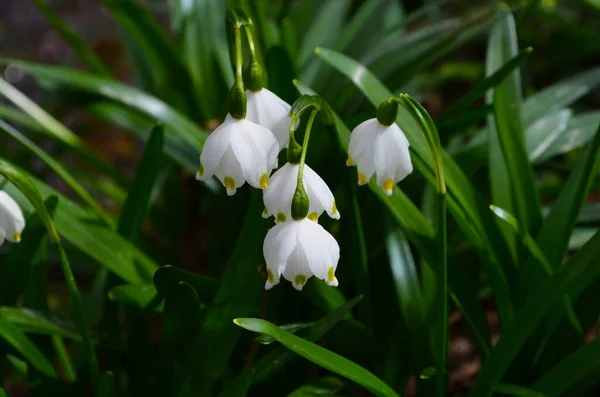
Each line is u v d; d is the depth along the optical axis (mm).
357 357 628
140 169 647
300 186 533
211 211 771
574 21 1153
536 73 1188
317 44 884
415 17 864
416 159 623
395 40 783
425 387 632
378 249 655
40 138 804
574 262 565
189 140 709
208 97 887
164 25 1505
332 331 616
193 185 910
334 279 537
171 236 875
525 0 783
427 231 619
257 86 549
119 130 1288
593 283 604
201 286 606
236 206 704
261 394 635
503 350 577
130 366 626
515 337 574
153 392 617
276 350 585
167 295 598
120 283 643
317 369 643
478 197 633
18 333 601
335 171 654
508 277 637
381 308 654
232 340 598
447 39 710
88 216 644
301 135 620
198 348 601
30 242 625
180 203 865
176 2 1011
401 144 546
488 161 661
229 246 724
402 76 721
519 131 635
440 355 588
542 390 580
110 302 644
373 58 752
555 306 607
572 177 617
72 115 1243
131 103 714
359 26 842
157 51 870
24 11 1718
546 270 598
